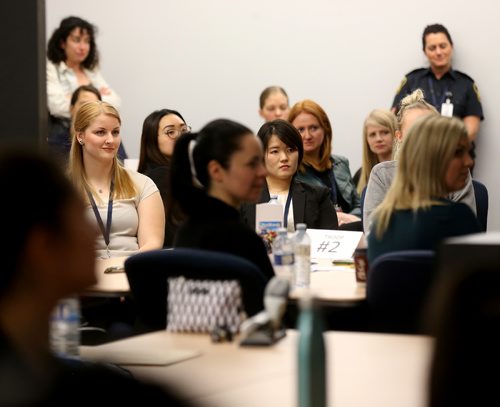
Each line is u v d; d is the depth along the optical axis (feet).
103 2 46.26
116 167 27.09
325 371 9.79
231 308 15.20
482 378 6.74
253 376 12.12
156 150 31.71
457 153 18.76
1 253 7.64
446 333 6.82
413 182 18.84
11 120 20.98
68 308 13.92
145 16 45.96
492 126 41.65
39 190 7.72
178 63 45.80
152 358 13.23
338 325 22.16
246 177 17.99
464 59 41.86
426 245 18.61
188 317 15.28
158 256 16.08
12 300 7.78
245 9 44.80
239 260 15.49
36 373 7.64
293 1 44.11
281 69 44.55
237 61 45.06
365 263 20.38
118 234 26.53
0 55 20.85
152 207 27.12
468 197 25.49
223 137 17.95
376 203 25.81
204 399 10.94
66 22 40.81
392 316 18.13
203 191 18.02
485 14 41.55
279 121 27.50
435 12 42.16
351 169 43.88
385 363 12.54
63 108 40.11
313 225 27.22
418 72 41.75
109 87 44.55
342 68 43.62
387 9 42.83
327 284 20.86
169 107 46.01
